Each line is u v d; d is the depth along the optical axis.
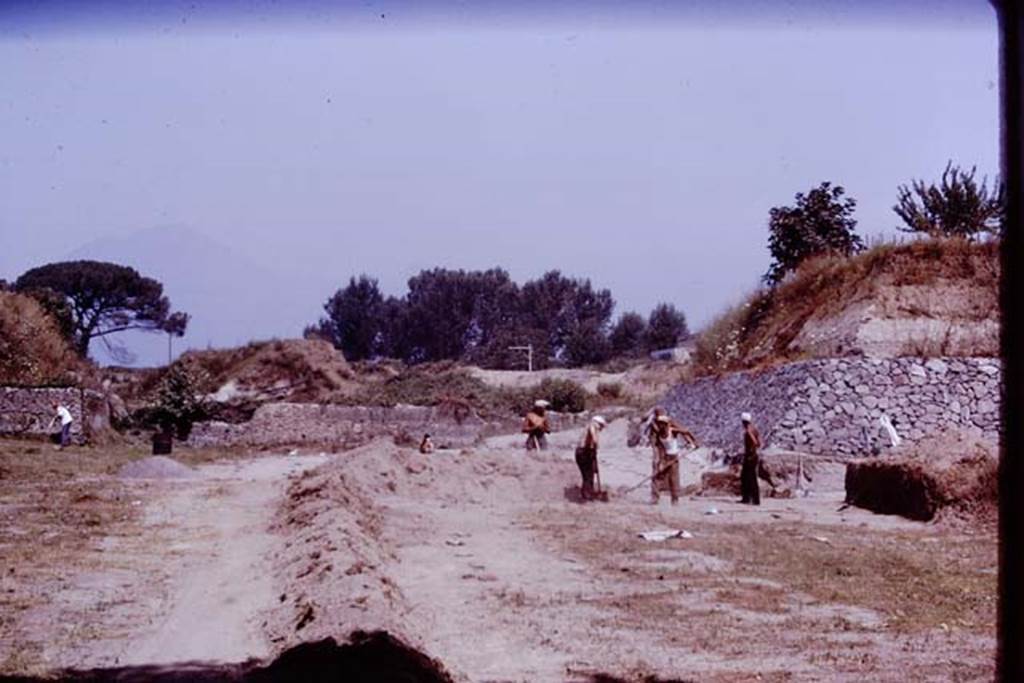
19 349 53.06
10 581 15.02
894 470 26.70
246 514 23.38
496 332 125.00
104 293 94.31
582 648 12.33
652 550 20.19
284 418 64.25
